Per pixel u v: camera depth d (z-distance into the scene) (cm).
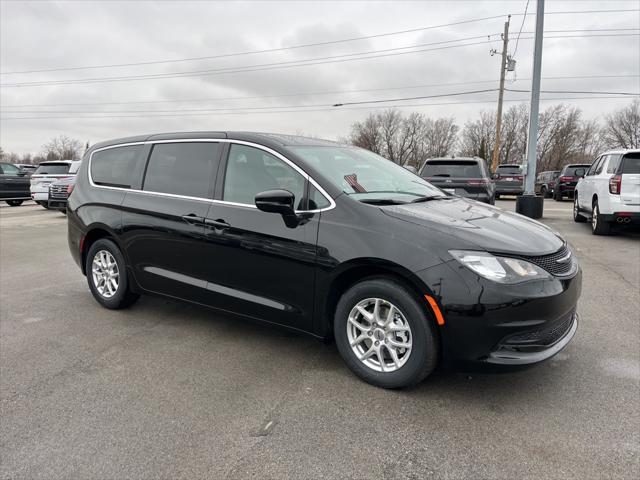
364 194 332
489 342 266
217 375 323
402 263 278
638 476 216
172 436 251
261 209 321
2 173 1830
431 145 7606
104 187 461
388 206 313
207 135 396
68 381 316
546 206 1717
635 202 831
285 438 248
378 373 299
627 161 845
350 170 362
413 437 248
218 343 381
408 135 7656
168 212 396
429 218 296
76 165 1508
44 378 321
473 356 270
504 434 250
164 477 219
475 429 254
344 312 309
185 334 402
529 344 269
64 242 934
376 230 294
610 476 216
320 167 340
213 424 262
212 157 385
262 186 350
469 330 266
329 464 227
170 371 330
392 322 295
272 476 219
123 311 468
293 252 321
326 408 278
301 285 321
